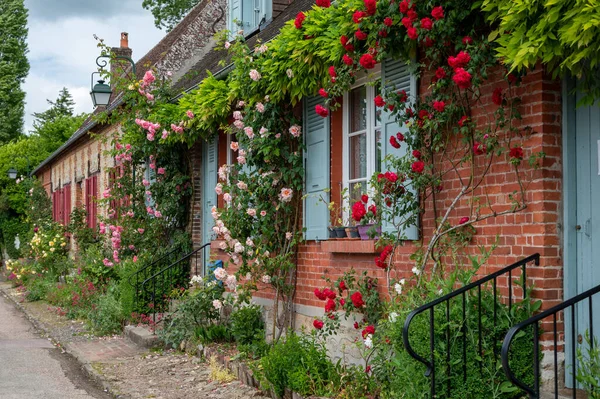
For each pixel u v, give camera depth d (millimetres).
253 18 13609
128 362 9523
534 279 5297
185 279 12742
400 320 5605
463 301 5082
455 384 5133
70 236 24922
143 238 13664
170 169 13070
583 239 5223
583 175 5227
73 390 8141
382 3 6004
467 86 5312
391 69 6883
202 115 10078
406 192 6488
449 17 5520
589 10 3945
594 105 5133
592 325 4742
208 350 9273
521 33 4473
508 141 5547
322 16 7000
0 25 44969
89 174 21969
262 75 8555
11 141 41719
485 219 5777
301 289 8836
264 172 9023
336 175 8156
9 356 10477
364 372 6781
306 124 8688
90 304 14281
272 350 7508
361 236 7395
